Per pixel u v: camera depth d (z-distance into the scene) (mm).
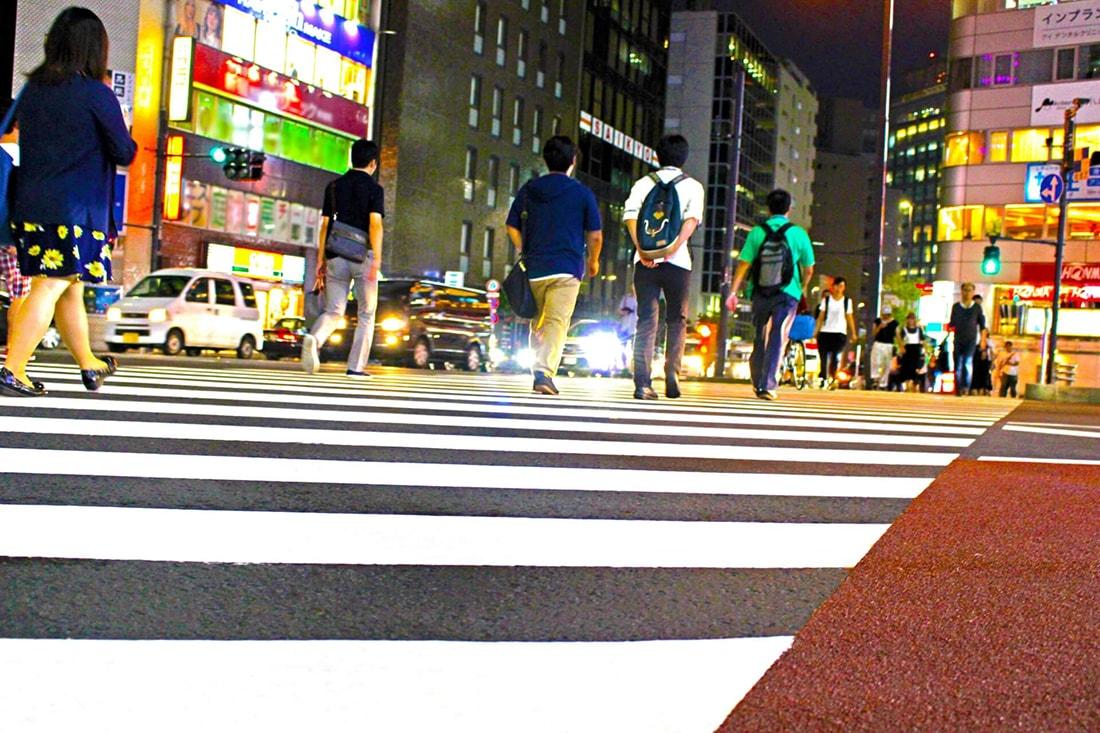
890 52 25297
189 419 4750
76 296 5562
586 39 59094
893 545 2789
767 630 1891
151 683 1458
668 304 8914
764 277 10164
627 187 65562
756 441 5500
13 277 6543
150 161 34156
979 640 1858
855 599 2156
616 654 1704
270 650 1634
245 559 2211
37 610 1771
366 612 1881
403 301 25109
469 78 47625
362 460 3803
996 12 42531
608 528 2816
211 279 22734
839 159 134625
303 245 40281
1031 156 41781
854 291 133125
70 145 4988
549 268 8070
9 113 5016
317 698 1435
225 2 35844
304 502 2908
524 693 1496
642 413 6930
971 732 1384
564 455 4352
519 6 51250
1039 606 2145
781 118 108562
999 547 2812
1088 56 41031
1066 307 40750
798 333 15945
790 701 1494
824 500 3557
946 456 5270
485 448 4398
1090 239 40781
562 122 56062
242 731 1303
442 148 45906
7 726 1284
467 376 14312
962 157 43031
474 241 48750
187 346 22031
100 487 2930
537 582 2174
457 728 1350
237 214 37094
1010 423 8602
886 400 13445
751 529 2924
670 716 1420
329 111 40594
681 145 8617
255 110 37531
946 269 43156
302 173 39969
